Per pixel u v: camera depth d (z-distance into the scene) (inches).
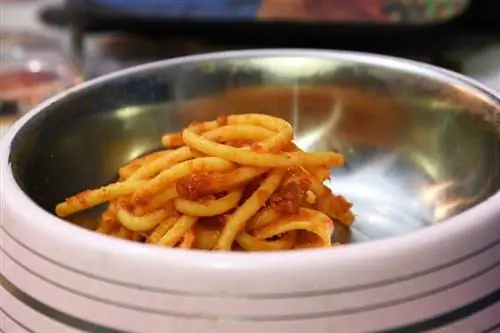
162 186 14.0
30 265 12.4
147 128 17.1
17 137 14.8
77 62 28.8
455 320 11.9
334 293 11.4
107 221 14.6
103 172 16.5
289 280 11.3
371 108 17.2
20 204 12.7
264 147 14.1
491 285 12.1
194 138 14.2
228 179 13.9
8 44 31.9
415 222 16.2
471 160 15.8
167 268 11.5
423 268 11.6
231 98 17.6
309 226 14.2
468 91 15.9
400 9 25.3
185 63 17.4
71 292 12.0
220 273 11.4
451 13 24.9
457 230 11.8
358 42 26.5
